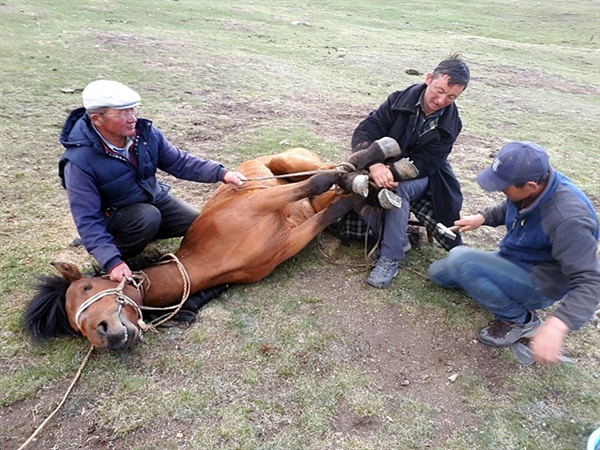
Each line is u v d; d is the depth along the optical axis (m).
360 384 2.84
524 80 10.19
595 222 2.62
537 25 18.31
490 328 3.19
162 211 3.77
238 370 2.90
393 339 3.19
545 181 2.65
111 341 2.74
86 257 3.77
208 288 3.44
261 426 2.57
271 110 7.04
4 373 2.82
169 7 14.45
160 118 6.36
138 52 9.23
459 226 3.35
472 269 3.03
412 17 18.48
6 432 2.53
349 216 4.16
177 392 2.74
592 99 9.16
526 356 3.03
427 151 3.69
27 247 3.84
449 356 3.09
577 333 3.29
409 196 3.72
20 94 6.69
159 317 3.20
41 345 3.01
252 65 9.29
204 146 5.69
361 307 3.44
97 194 3.16
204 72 8.50
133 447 2.46
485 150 6.29
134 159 3.30
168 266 3.28
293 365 2.94
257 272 3.53
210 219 3.48
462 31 16.42
